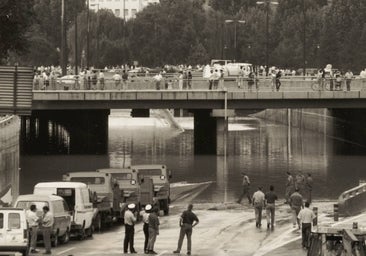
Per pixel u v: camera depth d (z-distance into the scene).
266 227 74.62
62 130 164.88
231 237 69.44
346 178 115.94
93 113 164.00
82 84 133.75
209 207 92.81
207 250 62.94
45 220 58.41
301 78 141.88
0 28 122.00
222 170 124.69
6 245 54.41
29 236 57.84
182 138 177.12
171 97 134.50
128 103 134.38
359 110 160.25
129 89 134.12
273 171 123.56
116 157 139.50
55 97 132.25
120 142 168.50
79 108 133.50
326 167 127.50
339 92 135.50
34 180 112.12
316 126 192.25
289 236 68.00
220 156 140.12
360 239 38.00
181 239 60.75
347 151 151.38
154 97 134.00
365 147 157.00
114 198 76.88
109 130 197.25
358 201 77.88
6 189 91.00
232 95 135.62
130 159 136.50
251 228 74.19
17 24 123.31
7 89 84.50
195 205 94.75
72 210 67.19
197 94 134.88
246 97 135.62
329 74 149.38
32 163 129.75
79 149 155.75
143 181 82.19
